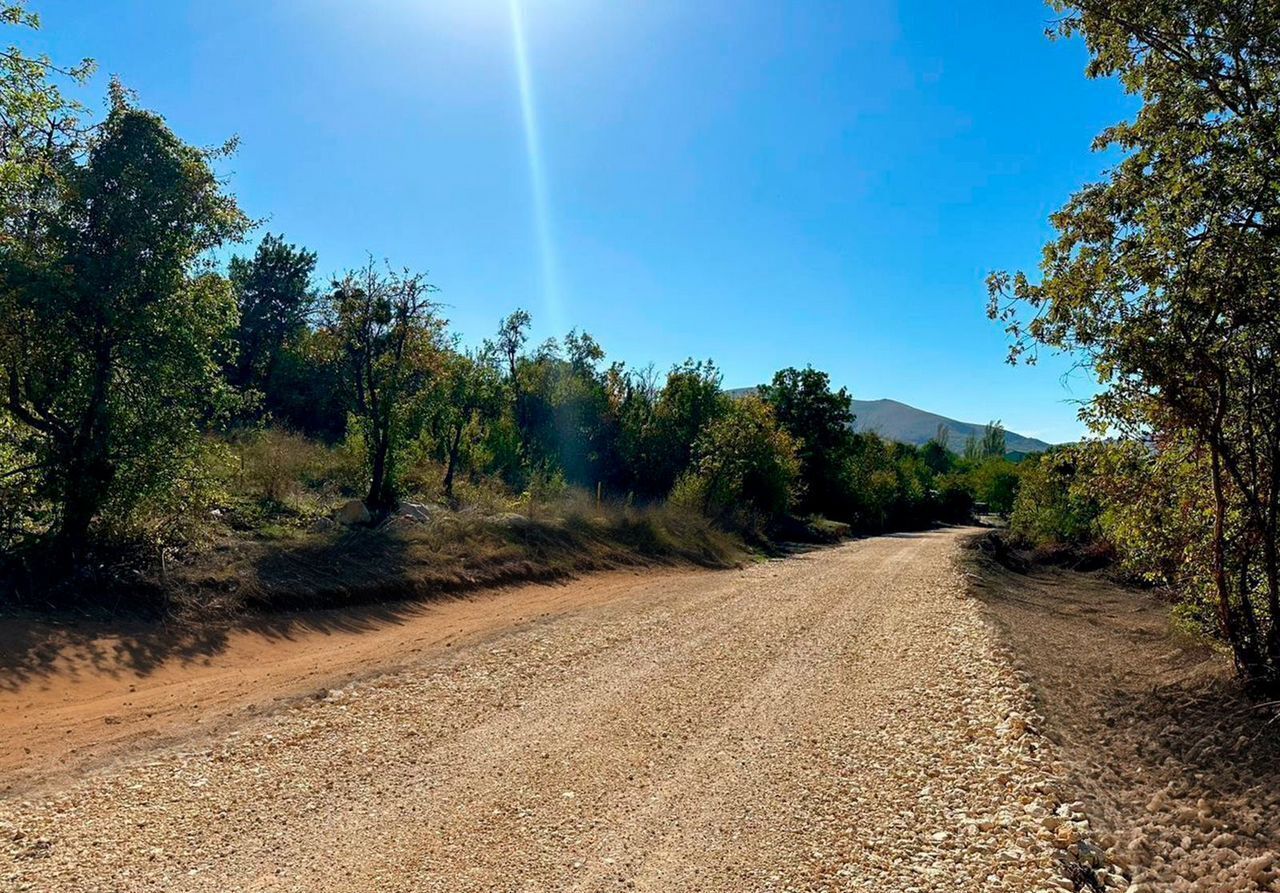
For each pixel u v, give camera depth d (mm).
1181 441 7789
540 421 31141
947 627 12453
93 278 9469
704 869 4305
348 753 5992
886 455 66250
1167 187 6266
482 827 4762
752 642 11055
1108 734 7328
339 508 15664
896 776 5859
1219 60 6520
